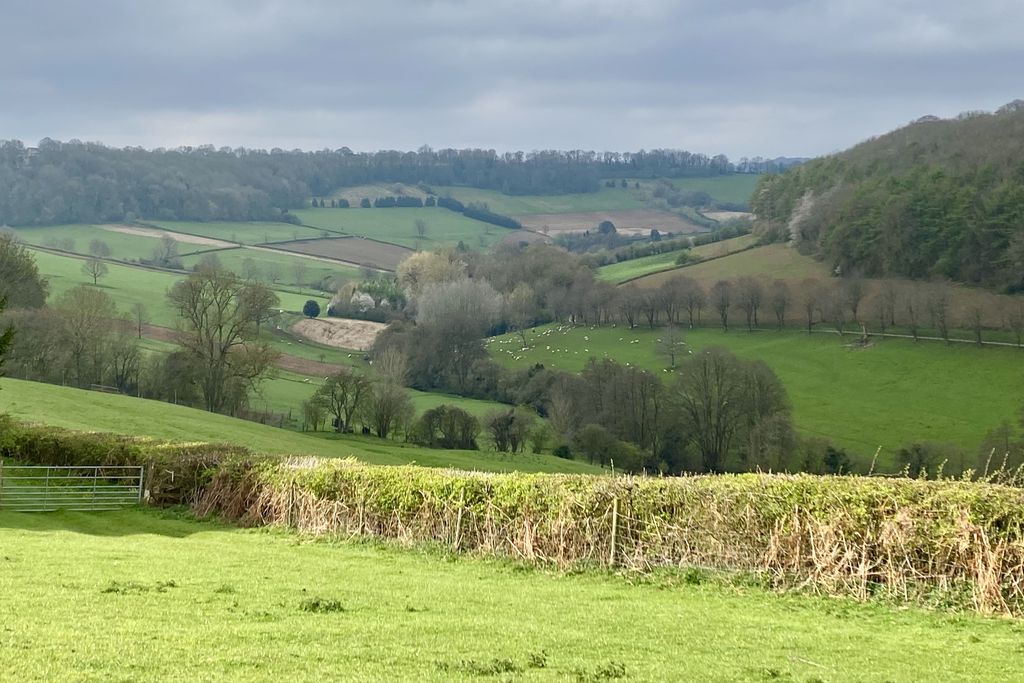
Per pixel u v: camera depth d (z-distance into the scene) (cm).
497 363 11288
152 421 5919
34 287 8900
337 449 6738
